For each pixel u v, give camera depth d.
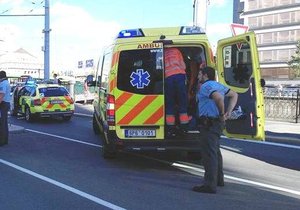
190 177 7.99
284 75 95.56
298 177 8.33
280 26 96.94
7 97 11.61
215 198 6.55
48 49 30.69
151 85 8.51
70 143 12.29
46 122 18.64
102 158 9.88
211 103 6.72
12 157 9.93
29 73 90.31
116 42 8.63
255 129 7.54
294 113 17.59
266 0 99.62
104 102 9.58
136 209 5.93
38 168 8.67
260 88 7.49
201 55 8.73
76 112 22.75
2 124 11.63
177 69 8.50
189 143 8.48
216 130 6.78
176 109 8.49
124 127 8.55
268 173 8.64
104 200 6.37
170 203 6.23
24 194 6.69
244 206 6.18
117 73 8.54
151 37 8.59
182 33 8.67
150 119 8.50
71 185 7.26
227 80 8.00
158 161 9.55
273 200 6.56
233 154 10.83
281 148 11.74
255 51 7.47
